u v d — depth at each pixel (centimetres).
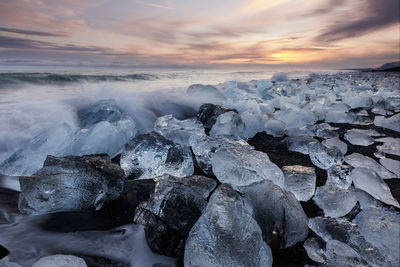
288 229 133
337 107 446
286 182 181
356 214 157
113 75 954
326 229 139
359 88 722
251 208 146
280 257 127
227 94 604
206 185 179
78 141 251
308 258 127
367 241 128
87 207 165
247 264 110
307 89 708
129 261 126
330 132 309
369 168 209
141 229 151
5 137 271
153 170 209
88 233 145
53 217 157
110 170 184
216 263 109
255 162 177
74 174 164
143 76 1049
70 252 130
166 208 141
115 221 158
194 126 338
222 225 120
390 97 548
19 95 492
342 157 235
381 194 173
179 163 211
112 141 265
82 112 378
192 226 137
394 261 117
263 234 133
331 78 1272
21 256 125
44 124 314
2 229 142
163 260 127
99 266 122
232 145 225
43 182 158
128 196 186
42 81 697
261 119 355
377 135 313
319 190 179
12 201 174
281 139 313
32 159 225
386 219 136
